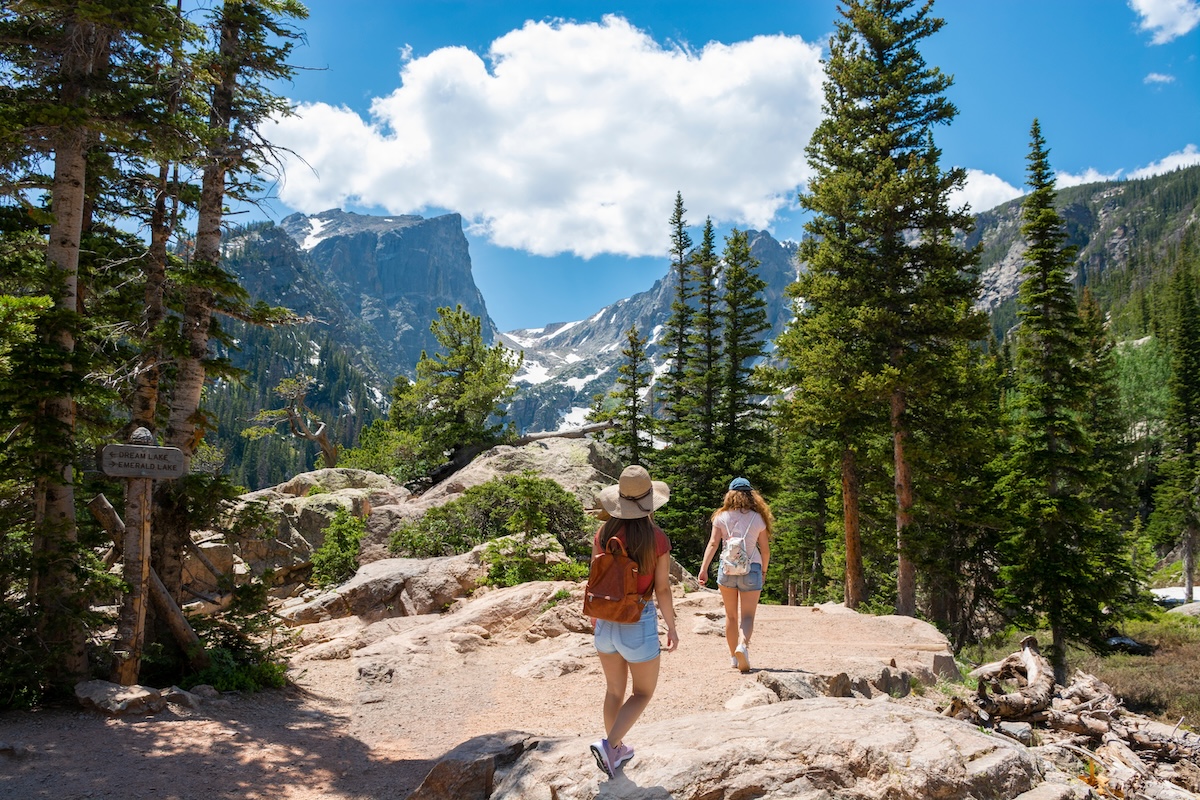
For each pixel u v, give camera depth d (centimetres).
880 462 2305
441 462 3725
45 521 868
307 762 682
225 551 1798
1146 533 4850
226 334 1113
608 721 423
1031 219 2350
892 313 2052
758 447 3491
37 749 666
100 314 1207
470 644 1137
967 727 460
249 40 1068
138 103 937
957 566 2658
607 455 2761
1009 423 2442
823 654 942
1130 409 5959
